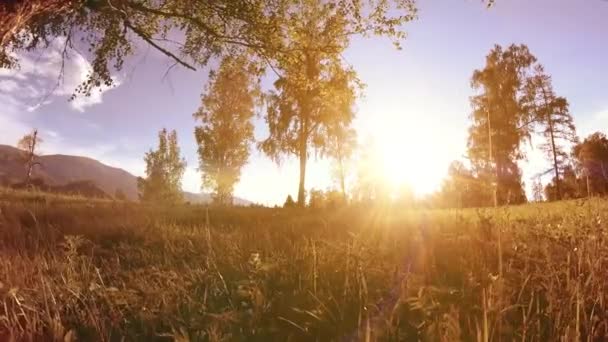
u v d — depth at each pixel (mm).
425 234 7828
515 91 41688
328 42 14008
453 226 8328
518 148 39750
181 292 4457
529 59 42656
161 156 58406
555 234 5910
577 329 2596
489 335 2887
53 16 9945
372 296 4059
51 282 4391
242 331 3494
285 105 37281
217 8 12844
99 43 13055
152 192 57375
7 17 6188
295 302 4059
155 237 8688
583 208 6496
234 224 11797
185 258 6738
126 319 3842
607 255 4121
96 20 12188
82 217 12117
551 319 3113
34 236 7797
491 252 5566
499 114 39875
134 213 14414
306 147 36906
